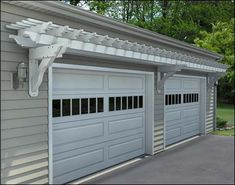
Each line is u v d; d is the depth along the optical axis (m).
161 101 9.46
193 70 11.49
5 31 4.83
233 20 19.00
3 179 4.78
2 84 4.78
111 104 7.55
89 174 6.86
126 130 8.15
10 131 4.89
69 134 6.32
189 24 24.14
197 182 6.36
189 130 12.19
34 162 5.29
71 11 5.79
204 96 13.10
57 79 6.04
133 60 7.48
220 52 17.81
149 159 8.38
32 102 5.27
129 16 26.45
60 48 4.83
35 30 4.73
